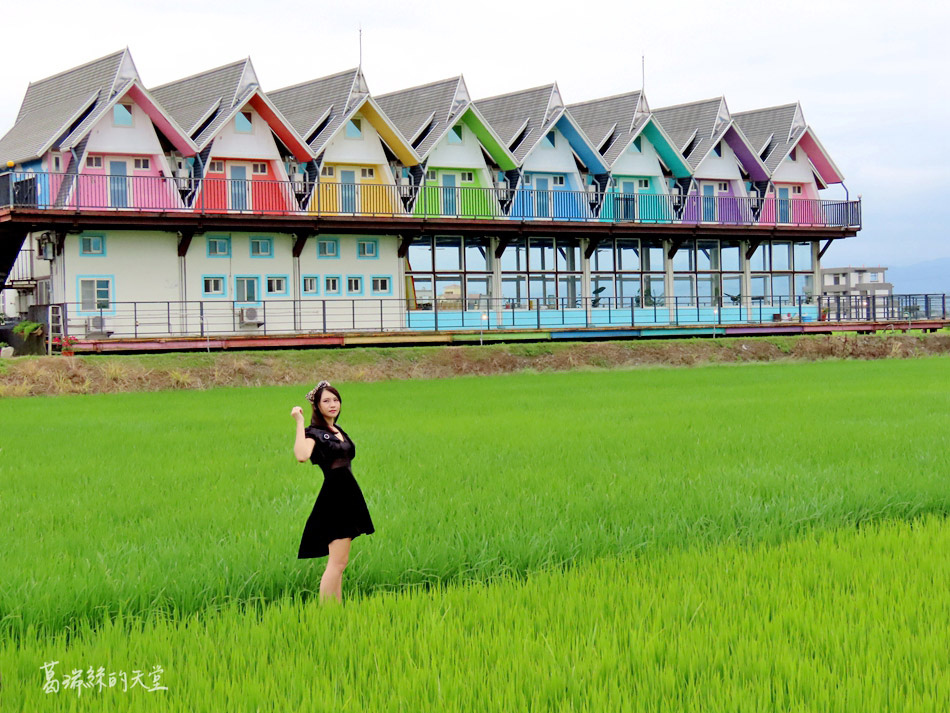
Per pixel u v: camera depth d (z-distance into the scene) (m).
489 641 6.53
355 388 29.11
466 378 33.91
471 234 40.56
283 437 17.44
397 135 38.16
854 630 6.57
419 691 5.75
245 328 36.22
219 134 35.75
